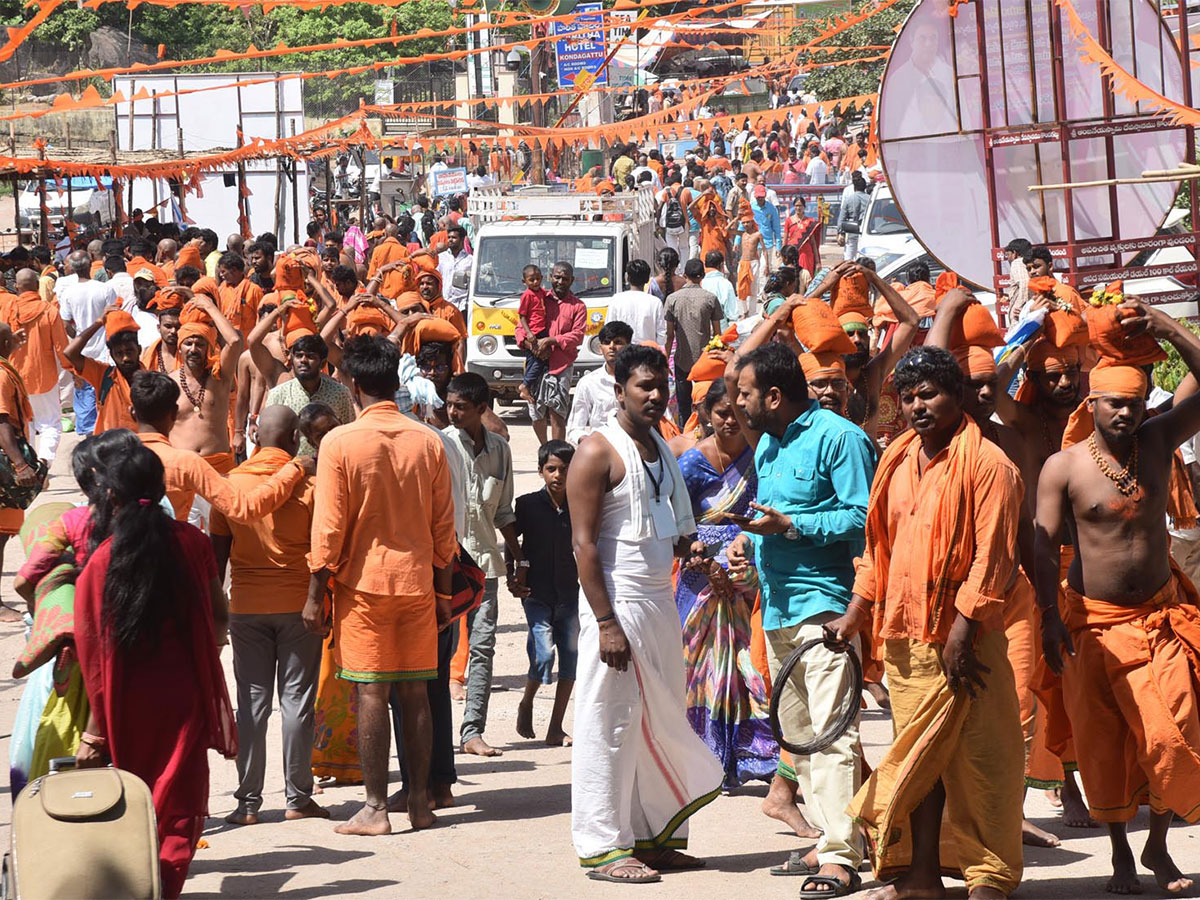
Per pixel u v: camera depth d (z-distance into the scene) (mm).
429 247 34469
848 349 10375
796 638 9422
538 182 51938
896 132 16891
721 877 9461
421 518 10516
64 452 28062
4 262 32500
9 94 61219
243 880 9609
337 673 11078
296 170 46812
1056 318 10633
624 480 9516
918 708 8484
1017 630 9734
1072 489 9023
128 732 8352
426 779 10734
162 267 28891
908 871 8781
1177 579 9188
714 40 60688
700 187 42906
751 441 10594
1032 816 10781
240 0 21594
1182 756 8656
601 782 9453
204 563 8617
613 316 25125
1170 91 16828
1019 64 16625
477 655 12852
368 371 10508
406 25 71562
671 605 9695
